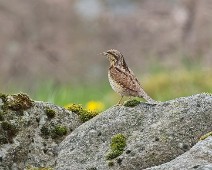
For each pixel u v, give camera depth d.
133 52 26.92
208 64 24.20
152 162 7.46
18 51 26.34
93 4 28.38
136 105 8.09
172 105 7.93
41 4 27.94
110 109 8.17
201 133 7.61
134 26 27.88
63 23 27.73
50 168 7.79
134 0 28.77
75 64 26.31
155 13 28.20
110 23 27.94
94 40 27.44
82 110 8.62
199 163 6.87
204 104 7.84
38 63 26.08
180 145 7.53
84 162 7.72
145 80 20.11
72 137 8.03
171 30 27.30
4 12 27.42
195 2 27.56
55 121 8.28
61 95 16.23
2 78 25.31
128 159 7.52
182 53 25.86
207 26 26.70
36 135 8.09
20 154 7.87
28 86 24.77
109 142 7.79
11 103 8.10
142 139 7.65
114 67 8.94
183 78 19.31
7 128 7.92
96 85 22.88
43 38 27.06
